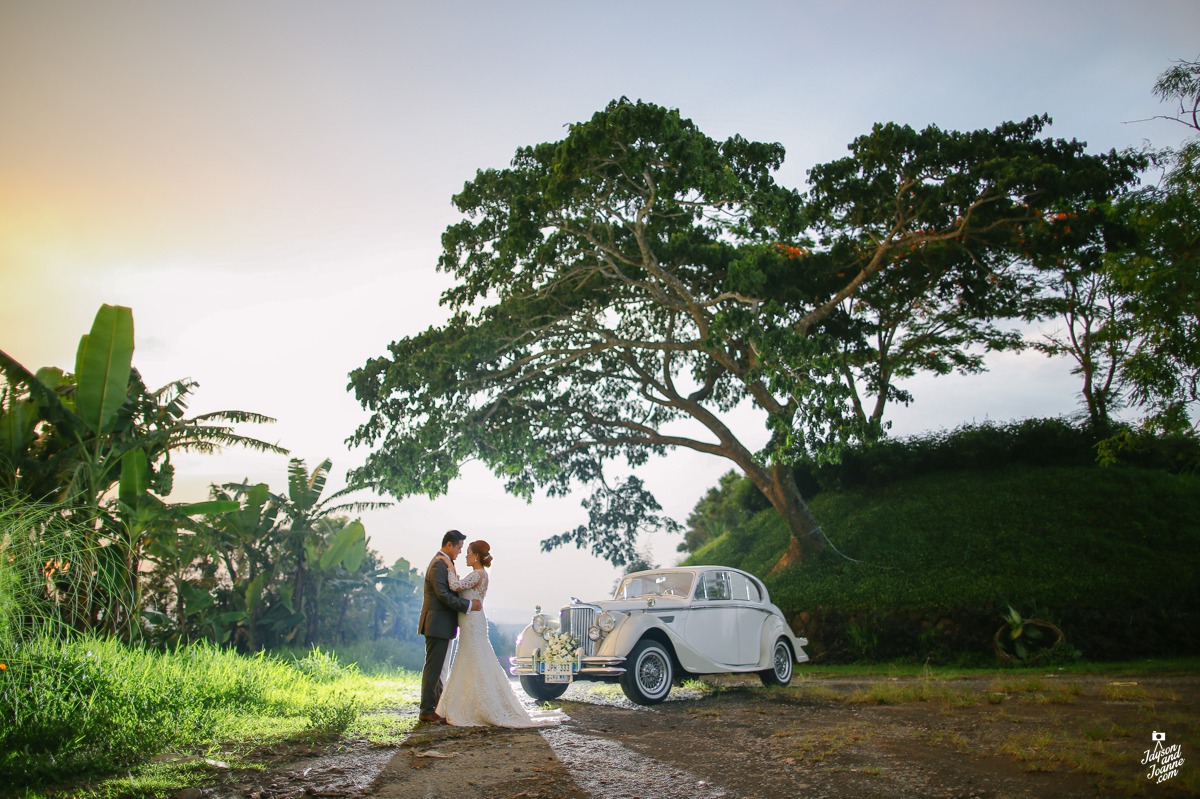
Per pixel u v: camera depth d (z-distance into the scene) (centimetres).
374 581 2558
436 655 834
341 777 579
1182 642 1611
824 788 529
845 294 2269
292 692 996
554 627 1094
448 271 2056
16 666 697
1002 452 2669
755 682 1314
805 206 2123
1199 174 1469
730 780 561
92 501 1402
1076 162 2069
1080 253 2147
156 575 1872
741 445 2466
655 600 1100
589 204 1791
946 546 2227
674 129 1567
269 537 2195
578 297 2156
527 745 695
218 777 575
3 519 883
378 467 2038
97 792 521
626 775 580
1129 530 2111
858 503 2708
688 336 2598
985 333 2978
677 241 2061
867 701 964
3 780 532
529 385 2342
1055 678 1309
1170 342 1508
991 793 500
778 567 2414
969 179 1977
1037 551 2084
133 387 1703
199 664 990
